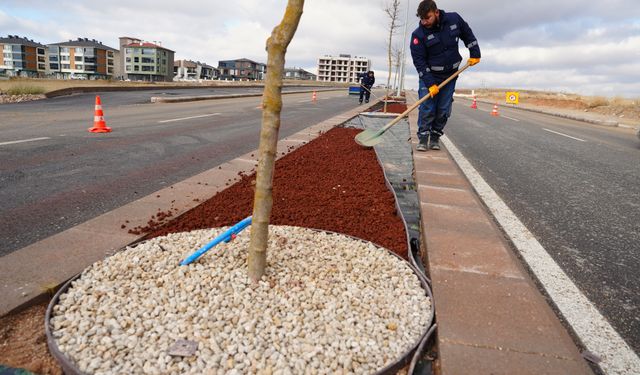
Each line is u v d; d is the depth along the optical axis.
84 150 6.43
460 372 1.65
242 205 3.71
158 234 3.00
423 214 3.52
